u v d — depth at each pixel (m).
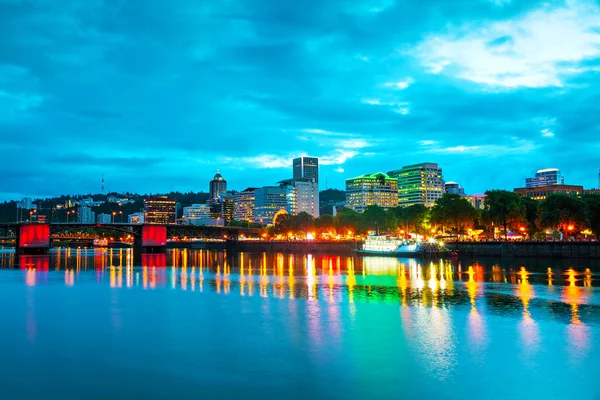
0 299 94.56
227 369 49.38
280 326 67.31
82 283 123.50
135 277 140.12
